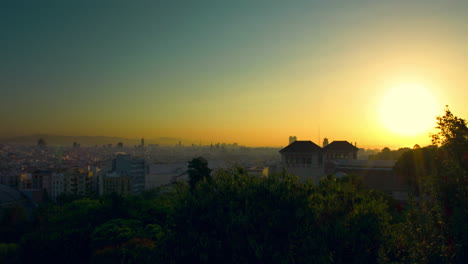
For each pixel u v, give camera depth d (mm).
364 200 24234
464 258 14328
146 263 21234
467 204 14969
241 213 19109
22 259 29656
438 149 17406
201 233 19875
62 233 31172
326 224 22312
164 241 20531
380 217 22125
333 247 20656
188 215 20609
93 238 30406
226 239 19359
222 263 18922
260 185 21484
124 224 32094
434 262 14922
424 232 16000
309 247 18766
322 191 25938
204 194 21547
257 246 17906
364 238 20484
